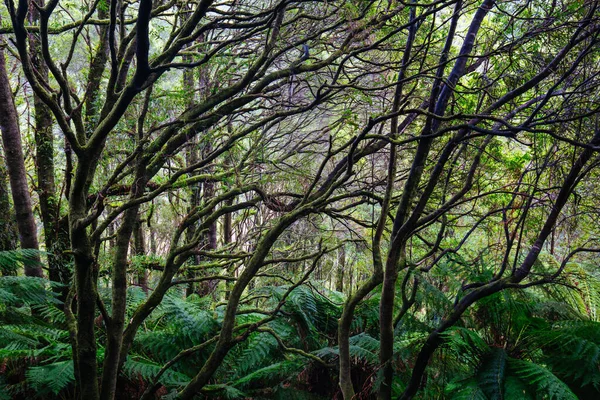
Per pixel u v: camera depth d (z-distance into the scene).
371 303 4.09
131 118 3.73
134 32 2.94
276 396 3.59
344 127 4.34
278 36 3.27
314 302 4.12
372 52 4.11
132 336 3.05
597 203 3.06
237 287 2.88
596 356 2.29
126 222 2.86
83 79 4.64
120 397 3.57
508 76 2.82
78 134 2.52
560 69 2.69
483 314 2.78
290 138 4.37
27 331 3.61
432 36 3.57
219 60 3.52
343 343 2.57
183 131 3.07
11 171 4.51
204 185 5.05
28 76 2.11
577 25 2.37
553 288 3.01
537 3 2.68
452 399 2.30
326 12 3.49
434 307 2.47
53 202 4.71
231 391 3.36
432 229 4.86
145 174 3.00
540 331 2.54
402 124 3.49
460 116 2.10
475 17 2.38
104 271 4.16
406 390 2.47
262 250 2.89
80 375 2.56
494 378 2.26
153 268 5.37
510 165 3.66
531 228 3.34
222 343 2.90
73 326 2.88
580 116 2.02
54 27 3.95
